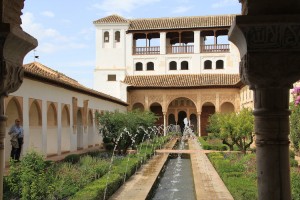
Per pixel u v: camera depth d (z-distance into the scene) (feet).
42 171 28.32
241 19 10.93
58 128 65.51
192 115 143.95
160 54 132.77
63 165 42.63
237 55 130.11
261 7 11.28
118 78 132.67
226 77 128.57
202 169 52.39
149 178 45.14
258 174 11.54
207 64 132.36
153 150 77.51
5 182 30.63
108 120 71.97
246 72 11.30
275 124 11.40
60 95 66.90
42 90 58.75
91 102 87.30
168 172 58.34
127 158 57.57
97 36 133.69
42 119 58.75
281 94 11.47
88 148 84.69
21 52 13.28
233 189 32.60
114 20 132.46
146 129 82.28
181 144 111.45
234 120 67.41
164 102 129.70
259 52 11.09
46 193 27.14
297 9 11.25
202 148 86.58
